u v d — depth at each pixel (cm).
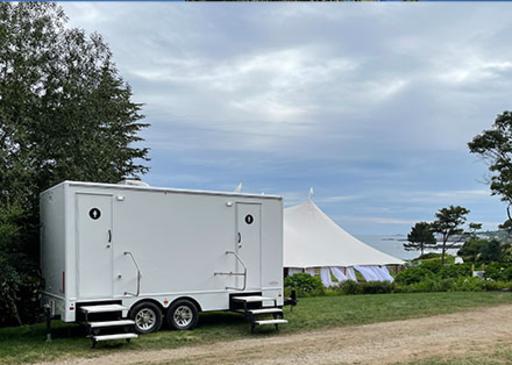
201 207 1118
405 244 6219
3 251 1093
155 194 1068
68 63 1504
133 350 902
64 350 905
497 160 2714
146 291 1043
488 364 772
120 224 1025
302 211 2989
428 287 2070
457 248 5600
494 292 1916
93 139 1521
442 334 1027
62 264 984
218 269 1127
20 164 1262
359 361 803
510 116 2628
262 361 810
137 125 3316
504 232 3972
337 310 1352
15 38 1373
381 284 2050
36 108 1419
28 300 1259
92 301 986
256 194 1187
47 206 1096
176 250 1083
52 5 1478
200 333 1048
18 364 812
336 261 2567
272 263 1196
